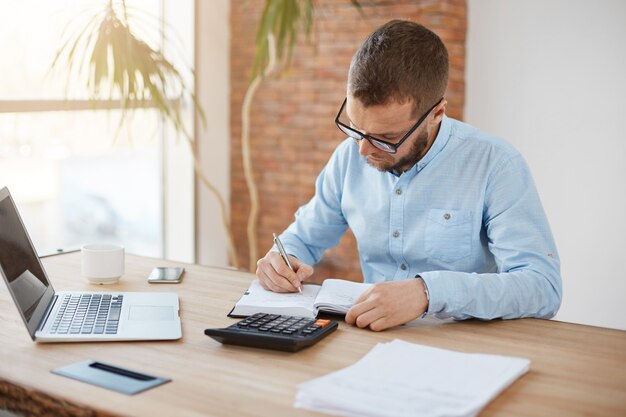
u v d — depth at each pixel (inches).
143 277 76.0
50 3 128.6
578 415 43.8
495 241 69.4
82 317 60.1
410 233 76.0
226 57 163.3
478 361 50.4
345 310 61.9
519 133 138.9
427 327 60.5
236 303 66.9
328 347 55.0
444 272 61.8
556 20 133.0
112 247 76.0
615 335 59.1
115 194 150.3
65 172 139.6
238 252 169.0
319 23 148.1
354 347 55.1
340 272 151.5
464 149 73.4
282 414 43.1
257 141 161.8
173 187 161.3
